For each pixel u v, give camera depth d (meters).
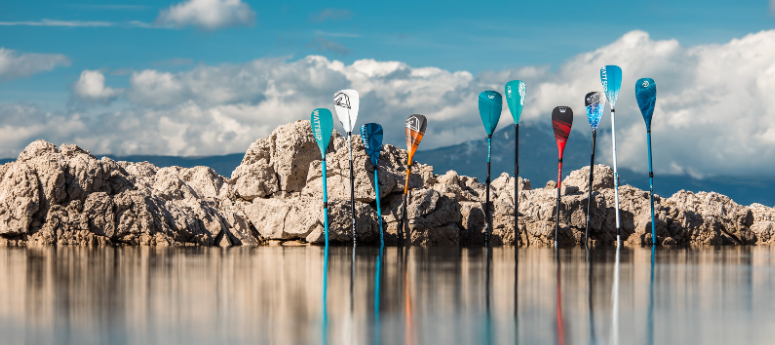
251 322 15.99
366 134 49.19
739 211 60.66
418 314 17.30
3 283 22.47
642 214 55.34
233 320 16.22
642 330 15.50
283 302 19.03
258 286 22.47
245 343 13.74
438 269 29.19
